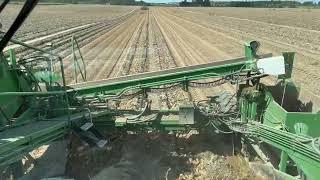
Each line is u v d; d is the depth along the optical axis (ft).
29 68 31.32
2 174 28.76
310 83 58.65
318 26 163.22
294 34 130.72
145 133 37.11
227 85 56.75
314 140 23.84
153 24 190.08
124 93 35.40
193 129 34.50
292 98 33.96
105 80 34.73
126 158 33.19
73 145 33.32
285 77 33.60
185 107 33.55
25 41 112.37
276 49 94.02
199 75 33.99
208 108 34.73
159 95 51.42
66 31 149.48
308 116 27.40
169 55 89.15
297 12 312.91
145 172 31.58
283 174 26.71
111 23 199.62
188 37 129.39
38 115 29.78
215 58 84.12
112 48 102.83
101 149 34.04
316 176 23.21
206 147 35.09
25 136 24.38
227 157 33.47
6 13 236.43
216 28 161.89
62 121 29.14
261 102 31.96
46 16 259.19
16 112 28.60
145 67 74.02
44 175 30.78
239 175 30.76
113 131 34.78
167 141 36.24
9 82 27.94
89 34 140.36
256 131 30.58
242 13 301.43
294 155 25.46
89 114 31.86
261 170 29.45
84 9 394.52
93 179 30.68
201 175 31.22
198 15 275.59
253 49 33.19
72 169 31.81
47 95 29.76
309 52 88.94
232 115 34.04
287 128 27.55
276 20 208.74
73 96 33.78
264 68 31.94
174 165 32.60
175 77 34.12
